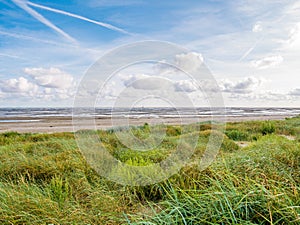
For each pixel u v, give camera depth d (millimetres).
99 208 3248
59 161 5324
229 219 2330
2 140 11102
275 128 13375
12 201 3201
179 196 3279
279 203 2324
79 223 2848
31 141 10820
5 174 4836
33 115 38062
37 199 3230
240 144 9836
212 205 2557
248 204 2410
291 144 5703
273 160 4234
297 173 3715
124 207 3322
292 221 2104
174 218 2555
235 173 3639
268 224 2299
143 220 2521
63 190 3986
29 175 4359
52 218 2812
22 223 2848
